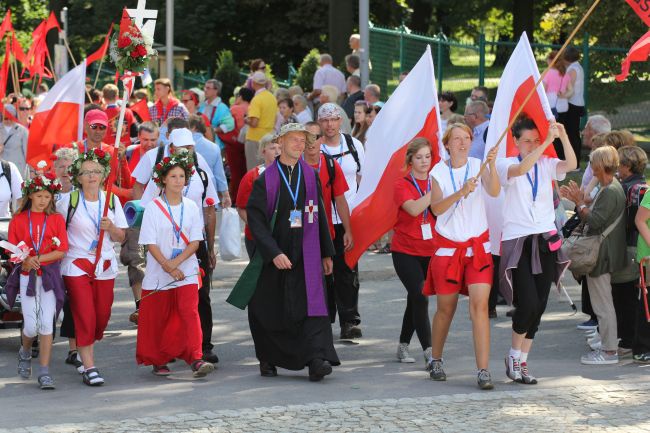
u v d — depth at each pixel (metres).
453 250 9.68
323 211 10.31
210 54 50.25
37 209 10.26
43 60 24.23
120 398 9.48
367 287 15.60
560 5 45.25
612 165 10.73
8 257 11.75
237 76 40.38
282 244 10.20
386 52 27.42
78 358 11.30
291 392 9.57
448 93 17.19
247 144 22.03
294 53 49.09
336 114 12.17
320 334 10.16
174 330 10.58
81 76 14.56
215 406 9.00
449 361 11.14
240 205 11.64
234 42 50.12
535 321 9.81
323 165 11.50
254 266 10.38
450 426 8.23
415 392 9.50
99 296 10.52
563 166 9.85
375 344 12.15
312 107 23.72
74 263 10.41
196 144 12.95
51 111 14.52
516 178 9.73
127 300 14.59
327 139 12.29
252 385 10.00
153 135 13.45
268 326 10.34
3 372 10.88
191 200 10.72
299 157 10.34
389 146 11.66
